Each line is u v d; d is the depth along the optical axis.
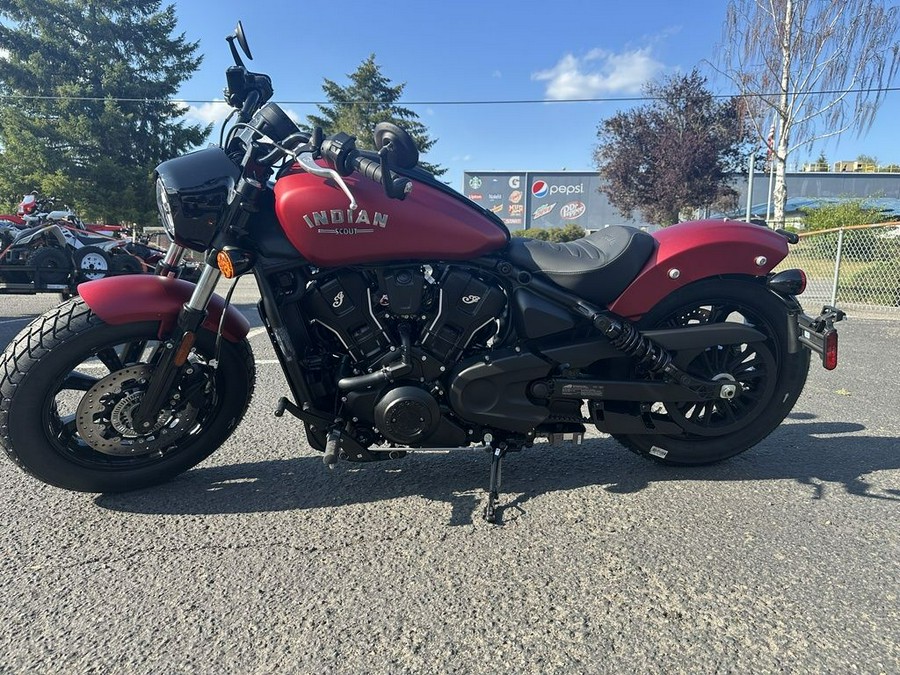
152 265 9.99
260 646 1.65
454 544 2.17
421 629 1.72
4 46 35.75
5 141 33.75
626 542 2.18
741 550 2.13
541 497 2.54
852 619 1.76
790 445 3.17
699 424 2.73
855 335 6.79
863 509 2.44
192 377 2.49
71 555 2.08
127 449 2.43
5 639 1.66
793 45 19.31
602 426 2.60
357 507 2.45
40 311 8.61
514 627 1.73
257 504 2.47
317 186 2.12
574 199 48.34
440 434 2.40
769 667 1.58
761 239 2.50
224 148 2.37
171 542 2.17
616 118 24.72
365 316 2.28
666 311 2.55
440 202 2.26
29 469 2.29
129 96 35.06
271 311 2.23
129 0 37.44
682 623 1.75
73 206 32.00
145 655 1.61
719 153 23.38
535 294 2.40
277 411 2.35
